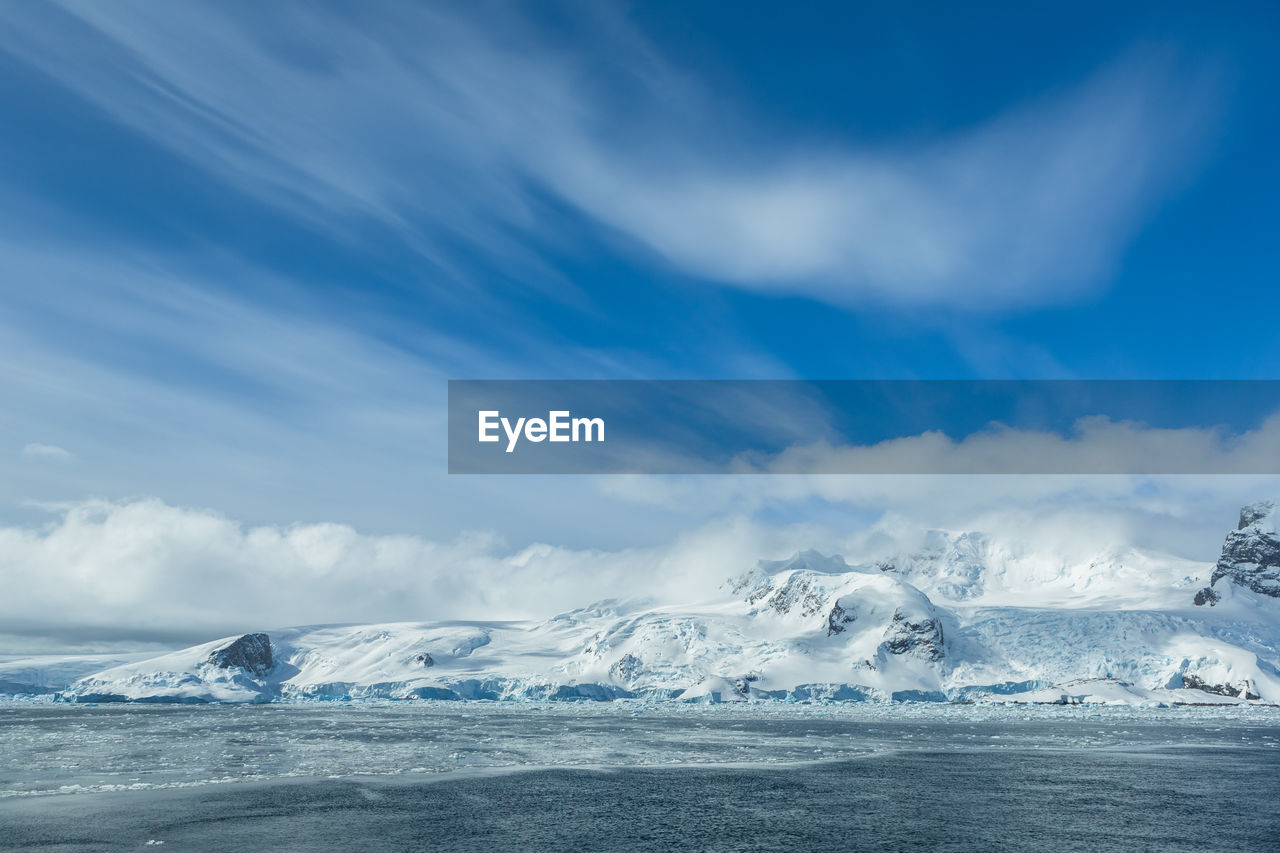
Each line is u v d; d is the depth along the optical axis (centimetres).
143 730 14050
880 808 6325
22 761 8888
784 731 14875
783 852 4878
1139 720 19588
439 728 15100
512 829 5406
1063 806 6481
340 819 5662
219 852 4706
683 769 8588
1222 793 7181
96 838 5019
